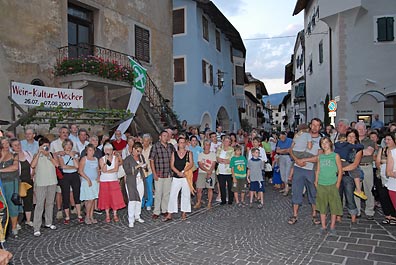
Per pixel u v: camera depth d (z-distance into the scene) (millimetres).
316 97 23203
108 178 7809
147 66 17188
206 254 5562
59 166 7629
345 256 5285
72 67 11719
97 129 12844
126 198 9133
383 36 17125
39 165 7082
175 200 7879
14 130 9320
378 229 6699
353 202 7168
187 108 20219
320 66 21781
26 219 7664
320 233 6527
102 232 7047
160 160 8070
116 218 7941
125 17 15695
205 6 20484
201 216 8258
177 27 20484
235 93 30516
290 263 5078
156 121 15070
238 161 9367
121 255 5652
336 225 7078
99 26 14172
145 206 9352
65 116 10359
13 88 9172
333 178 6477
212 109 22938
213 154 9219
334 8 17594
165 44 18828
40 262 5438
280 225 7219
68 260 5496
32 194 7594
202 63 21172
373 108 16953
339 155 6938
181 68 20344
